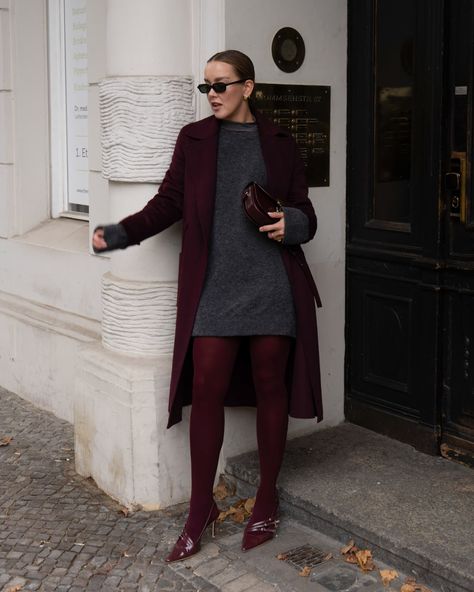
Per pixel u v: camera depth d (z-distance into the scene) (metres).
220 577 3.33
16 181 5.65
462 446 3.92
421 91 3.88
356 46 4.20
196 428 3.47
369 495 3.65
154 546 3.58
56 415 5.25
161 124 3.81
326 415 4.41
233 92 3.36
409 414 4.14
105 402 3.98
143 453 3.84
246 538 3.53
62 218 5.66
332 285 4.34
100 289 4.88
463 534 3.30
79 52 5.26
